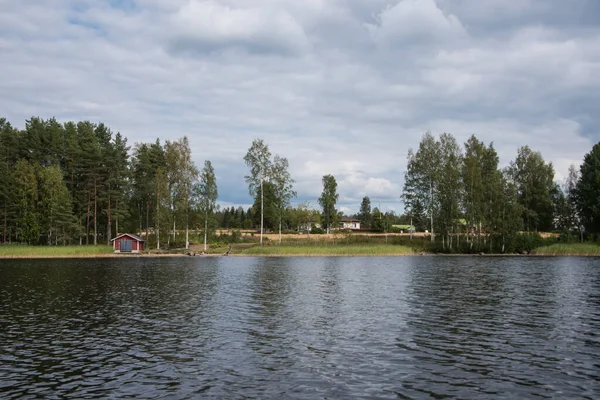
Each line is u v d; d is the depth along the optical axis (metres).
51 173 103.62
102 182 109.19
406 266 68.19
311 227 165.62
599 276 52.53
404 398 15.16
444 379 16.98
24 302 34.84
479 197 100.62
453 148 108.62
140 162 119.12
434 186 106.50
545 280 48.66
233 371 18.08
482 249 100.94
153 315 29.64
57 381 17.16
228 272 58.62
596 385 16.33
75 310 31.47
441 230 101.44
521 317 28.52
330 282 47.28
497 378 17.11
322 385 16.41
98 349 21.47
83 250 92.88
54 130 118.69
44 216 103.56
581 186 110.19
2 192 98.69
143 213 128.62
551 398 15.13
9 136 109.38
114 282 47.50
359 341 22.66
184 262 77.38
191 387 16.33
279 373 17.78
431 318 28.25
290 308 32.03
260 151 110.75
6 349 21.58
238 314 29.84
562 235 107.88
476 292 39.56
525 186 127.31
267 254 96.50
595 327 25.67
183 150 107.31
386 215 170.12
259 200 112.62
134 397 15.48
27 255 90.06
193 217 108.12
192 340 23.02
